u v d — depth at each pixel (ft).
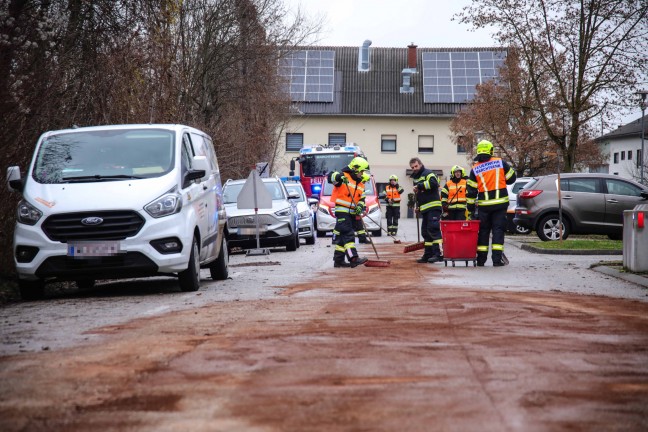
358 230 60.13
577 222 88.74
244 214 81.87
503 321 28.86
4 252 48.55
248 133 124.16
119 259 41.09
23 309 37.19
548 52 132.05
